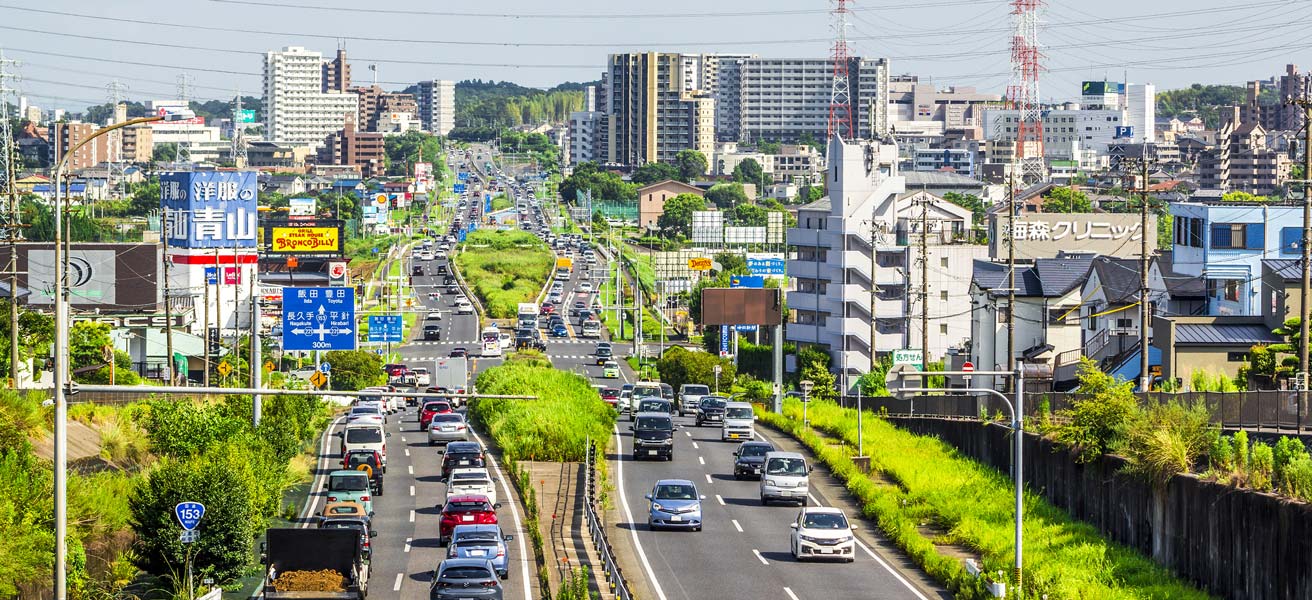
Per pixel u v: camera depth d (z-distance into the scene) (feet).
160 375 575.38
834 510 281.95
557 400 465.47
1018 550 240.94
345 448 376.27
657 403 456.86
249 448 339.77
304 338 476.13
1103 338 523.70
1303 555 217.56
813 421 486.38
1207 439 273.33
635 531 304.09
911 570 269.85
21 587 213.05
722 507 337.11
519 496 339.98
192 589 229.25
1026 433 352.49
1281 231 490.90
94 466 307.78
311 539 214.48
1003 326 561.84
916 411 496.64
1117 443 295.89
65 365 190.08
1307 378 332.39
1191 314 501.97
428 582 244.42
